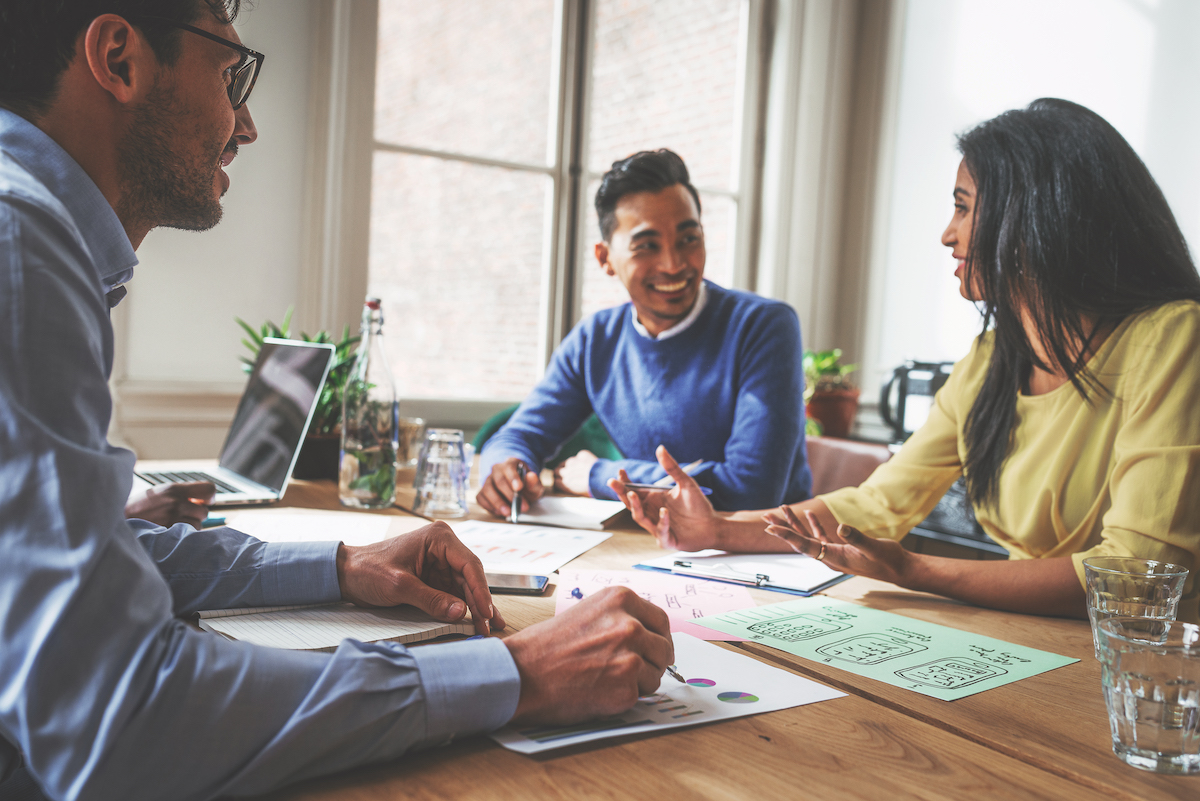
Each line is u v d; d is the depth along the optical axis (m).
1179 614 0.98
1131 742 0.58
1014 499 1.25
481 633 0.81
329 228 2.68
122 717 0.48
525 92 3.32
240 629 0.77
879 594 1.04
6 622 0.47
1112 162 1.14
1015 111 1.24
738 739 0.61
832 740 0.61
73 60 0.66
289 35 2.58
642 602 0.67
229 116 0.76
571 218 3.35
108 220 0.69
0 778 0.65
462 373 3.27
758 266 3.74
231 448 1.74
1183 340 1.05
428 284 3.15
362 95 2.75
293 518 1.34
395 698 0.55
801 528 1.21
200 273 2.47
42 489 0.49
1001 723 0.65
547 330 3.34
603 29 3.38
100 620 0.49
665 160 1.68
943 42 3.48
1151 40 2.85
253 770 0.50
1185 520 0.96
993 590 0.98
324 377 1.49
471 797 0.51
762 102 3.70
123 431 2.35
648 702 0.67
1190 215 2.77
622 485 1.24
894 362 3.64
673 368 1.75
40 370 0.51
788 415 1.60
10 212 0.53
